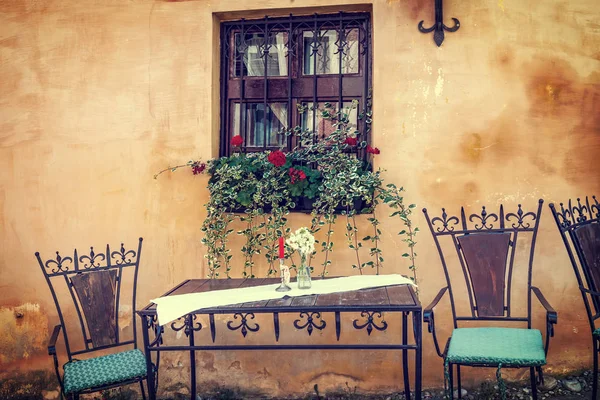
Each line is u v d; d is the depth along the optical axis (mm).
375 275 3760
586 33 3844
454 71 3945
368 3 4027
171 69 4238
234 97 4348
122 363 3436
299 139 4266
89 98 4324
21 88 4391
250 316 4129
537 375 3869
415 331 3033
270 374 4121
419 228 3980
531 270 3525
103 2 4316
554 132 3871
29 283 4359
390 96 4004
